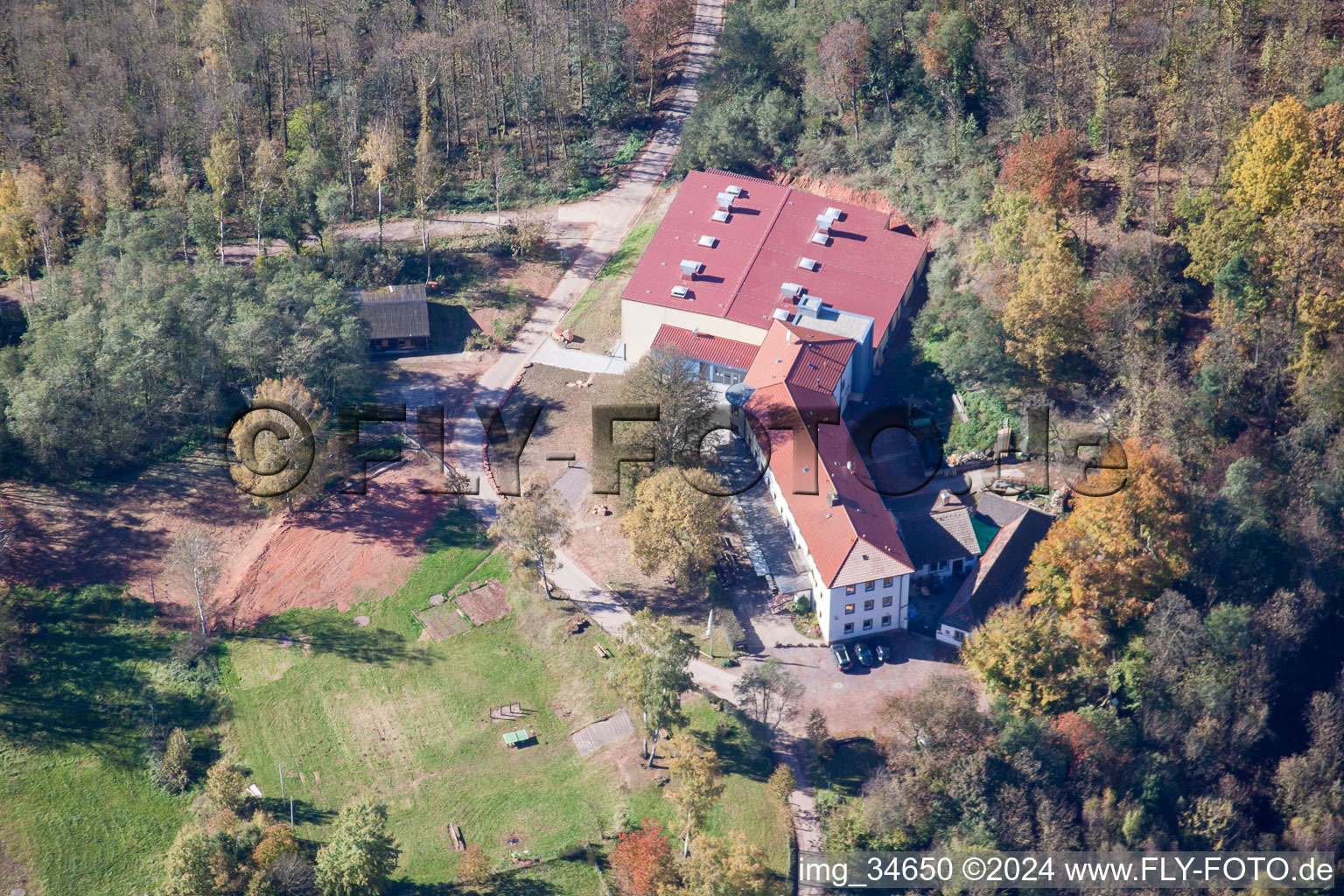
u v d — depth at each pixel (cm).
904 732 12550
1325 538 13988
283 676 14125
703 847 11425
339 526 15762
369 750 13350
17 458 16462
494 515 15788
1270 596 13788
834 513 13950
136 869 12444
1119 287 15650
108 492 16200
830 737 12888
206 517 15962
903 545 14150
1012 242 16425
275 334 16900
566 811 12575
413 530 15675
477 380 17862
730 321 16825
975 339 16062
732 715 13075
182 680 14112
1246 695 13050
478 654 14200
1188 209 16400
